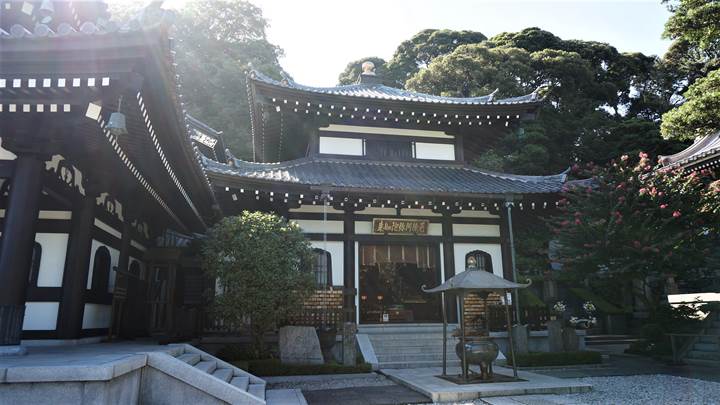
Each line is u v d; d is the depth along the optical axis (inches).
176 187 389.7
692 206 546.0
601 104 1720.0
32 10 283.1
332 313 472.4
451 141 714.8
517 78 1513.3
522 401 303.9
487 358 361.7
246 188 516.7
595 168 608.1
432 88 1391.5
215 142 815.1
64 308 315.3
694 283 786.8
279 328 453.7
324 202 546.6
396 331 530.0
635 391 338.6
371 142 686.5
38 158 247.4
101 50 213.3
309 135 678.5
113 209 400.5
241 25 1711.4
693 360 495.2
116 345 321.4
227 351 421.4
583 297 882.8
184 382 225.5
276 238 418.3
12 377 172.6
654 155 1354.6
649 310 592.7
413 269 763.4
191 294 554.6
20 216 235.1
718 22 477.7
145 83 237.0
